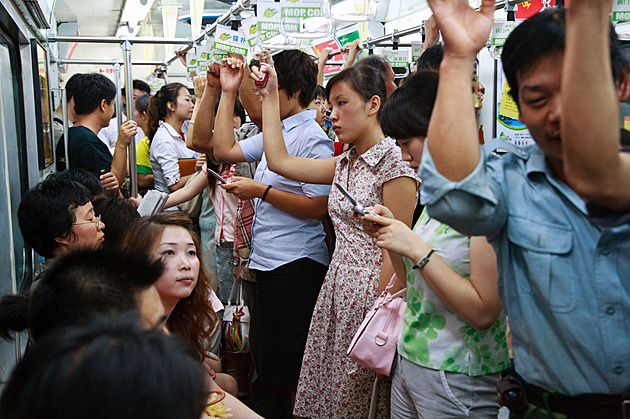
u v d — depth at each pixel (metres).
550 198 1.16
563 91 0.95
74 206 2.29
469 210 1.12
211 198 4.32
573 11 0.92
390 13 6.43
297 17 2.80
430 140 1.12
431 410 1.87
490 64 3.44
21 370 0.71
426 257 1.75
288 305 3.03
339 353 2.55
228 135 3.16
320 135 3.08
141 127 6.48
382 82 2.59
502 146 1.26
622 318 1.11
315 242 3.08
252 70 2.72
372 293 2.49
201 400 0.74
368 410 2.50
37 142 3.90
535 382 1.22
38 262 3.97
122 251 1.26
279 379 3.08
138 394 0.68
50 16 3.88
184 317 2.18
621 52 1.08
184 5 7.11
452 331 1.85
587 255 1.12
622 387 1.13
